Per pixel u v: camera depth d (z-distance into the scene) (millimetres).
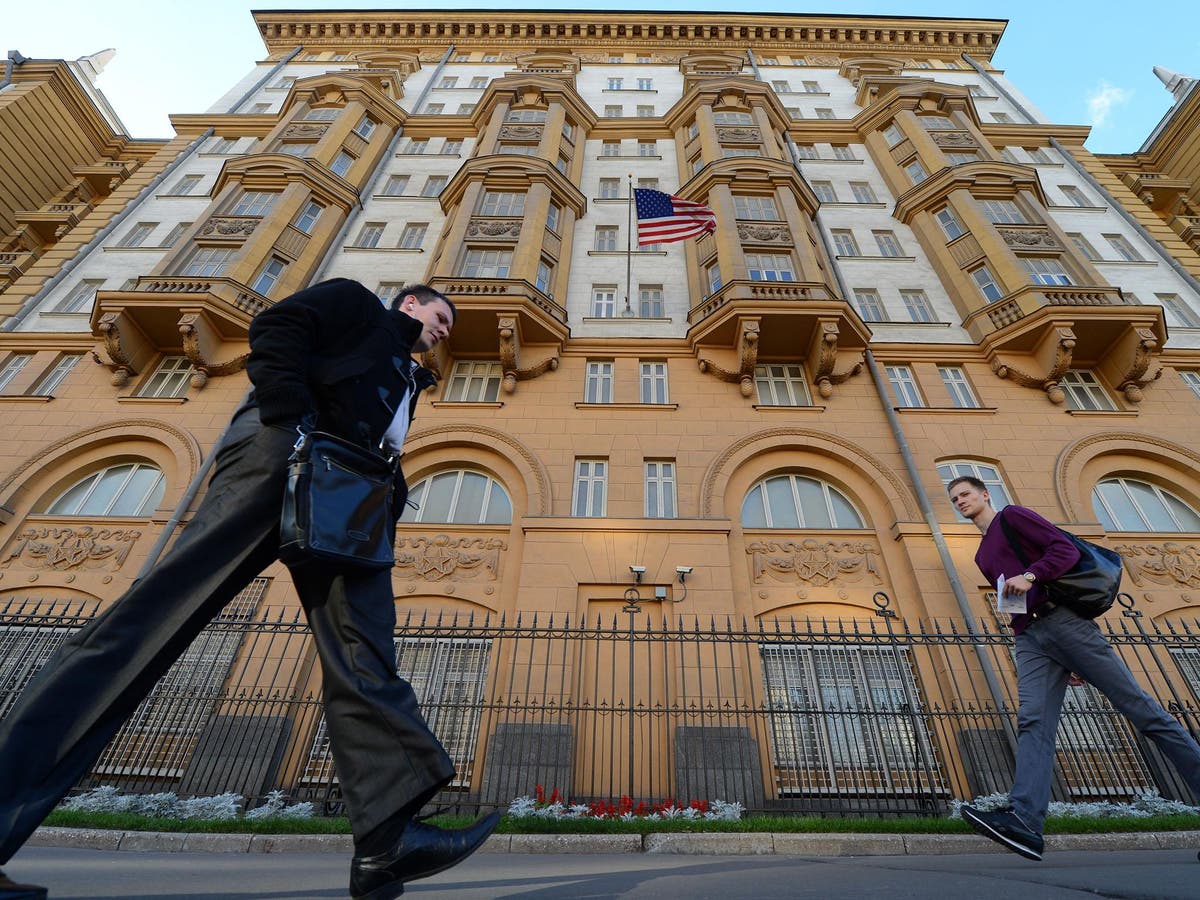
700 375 15211
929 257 18562
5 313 16781
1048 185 22406
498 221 17719
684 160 21625
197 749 9312
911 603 11414
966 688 10258
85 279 18000
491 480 13641
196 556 1504
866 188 21656
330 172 19734
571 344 15734
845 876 2424
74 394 14633
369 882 1385
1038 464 13367
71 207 23938
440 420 14055
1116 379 14820
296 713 9969
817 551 12273
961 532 12047
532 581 11414
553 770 9094
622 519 12188
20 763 1199
